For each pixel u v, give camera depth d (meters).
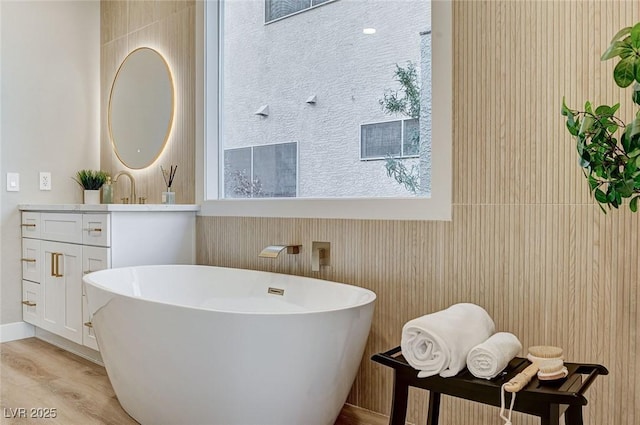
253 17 3.02
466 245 2.01
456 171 2.04
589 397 1.73
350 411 2.27
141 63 3.57
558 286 1.80
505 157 1.91
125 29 3.73
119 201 3.77
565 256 1.78
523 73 1.87
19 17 3.53
